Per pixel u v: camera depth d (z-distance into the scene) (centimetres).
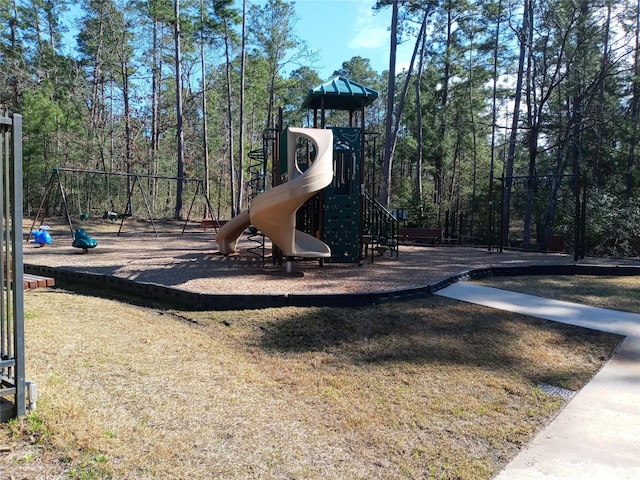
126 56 2947
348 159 968
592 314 580
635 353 459
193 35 2634
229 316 554
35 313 530
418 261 1030
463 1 2225
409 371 399
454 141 3017
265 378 381
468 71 2719
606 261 1059
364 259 1055
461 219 1877
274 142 978
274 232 809
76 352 398
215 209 3738
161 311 600
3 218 270
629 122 2047
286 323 523
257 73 3066
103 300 652
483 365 416
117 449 248
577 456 270
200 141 3728
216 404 321
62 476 221
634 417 324
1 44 2661
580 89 1956
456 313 564
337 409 326
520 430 302
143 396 322
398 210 1281
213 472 237
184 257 1078
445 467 254
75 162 2436
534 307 605
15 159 262
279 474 239
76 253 1133
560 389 376
